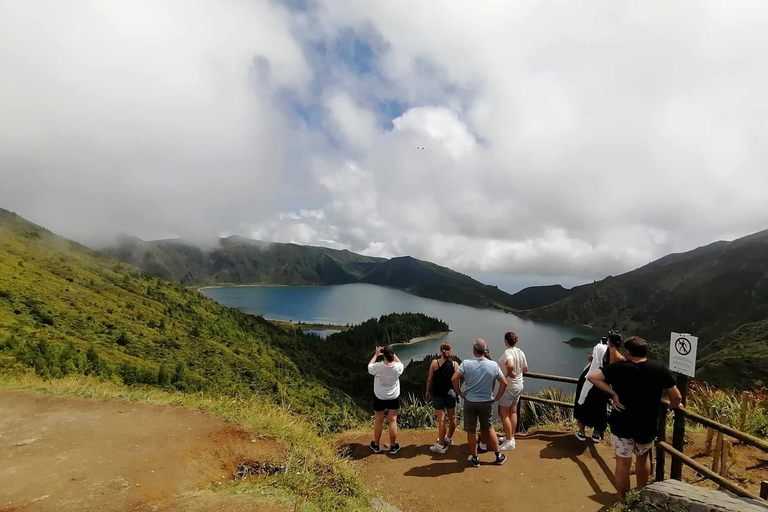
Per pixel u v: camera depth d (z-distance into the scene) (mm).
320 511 4570
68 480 4398
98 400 7562
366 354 171000
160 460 5102
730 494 4129
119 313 90125
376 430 7340
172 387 46219
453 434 8211
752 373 45938
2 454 5008
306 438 6930
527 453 6926
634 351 4820
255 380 72375
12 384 8531
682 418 5008
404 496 5809
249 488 4816
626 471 4922
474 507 5445
